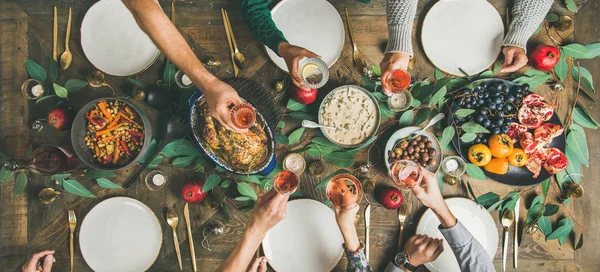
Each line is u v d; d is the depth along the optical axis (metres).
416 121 1.40
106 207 1.39
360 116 1.40
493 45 1.46
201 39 1.46
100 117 1.30
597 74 1.48
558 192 1.46
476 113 1.36
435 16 1.46
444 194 1.45
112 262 1.39
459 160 1.41
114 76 1.42
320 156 1.43
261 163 1.28
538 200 1.43
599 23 1.48
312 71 1.32
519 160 1.34
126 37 1.41
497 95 1.35
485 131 1.32
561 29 1.48
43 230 1.40
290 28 1.45
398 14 1.35
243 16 1.38
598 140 1.48
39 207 1.40
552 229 1.46
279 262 1.40
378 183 1.44
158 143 1.38
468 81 1.44
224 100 1.05
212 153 1.25
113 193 1.41
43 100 1.42
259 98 1.40
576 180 1.44
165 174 1.41
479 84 1.39
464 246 1.30
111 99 1.24
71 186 1.35
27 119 1.42
